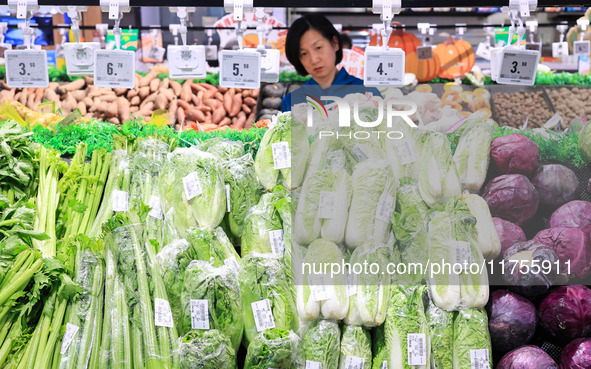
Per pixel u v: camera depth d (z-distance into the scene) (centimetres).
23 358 209
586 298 222
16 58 241
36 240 236
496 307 225
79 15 248
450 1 226
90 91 616
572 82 642
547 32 820
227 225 243
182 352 204
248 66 237
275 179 238
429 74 633
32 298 216
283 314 213
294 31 393
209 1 230
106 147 286
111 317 216
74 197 258
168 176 242
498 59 233
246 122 607
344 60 596
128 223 230
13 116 416
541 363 216
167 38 740
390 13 225
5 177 254
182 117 600
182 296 212
